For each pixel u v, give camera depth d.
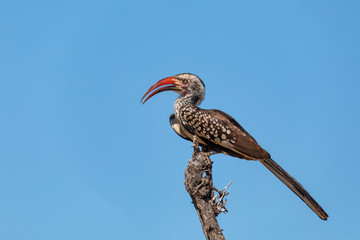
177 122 13.18
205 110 11.98
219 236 9.28
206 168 9.72
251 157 11.05
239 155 11.47
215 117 11.55
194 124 11.74
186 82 13.34
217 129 11.37
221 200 9.52
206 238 9.41
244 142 11.12
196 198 9.59
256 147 11.01
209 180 9.70
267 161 10.98
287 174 10.81
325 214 10.47
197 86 13.30
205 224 9.38
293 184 10.63
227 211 9.48
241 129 11.73
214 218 9.43
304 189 10.52
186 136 13.12
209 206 9.48
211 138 11.55
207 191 9.57
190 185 9.60
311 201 10.52
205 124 11.53
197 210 9.66
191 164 9.70
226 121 11.52
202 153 10.14
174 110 12.64
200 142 12.24
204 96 13.45
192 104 12.41
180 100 12.73
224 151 11.68
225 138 11.30
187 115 11.90
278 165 10.98
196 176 9.58
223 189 9.51
